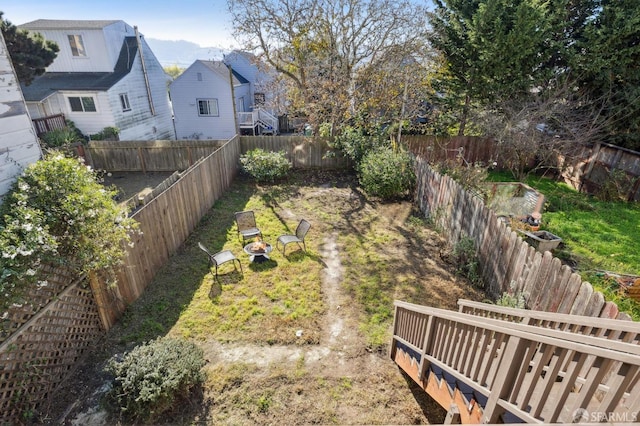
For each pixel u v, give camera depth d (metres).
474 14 11.56
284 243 7.19
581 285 3.85
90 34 16.59
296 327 5.23
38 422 3.63
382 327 5.28
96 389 4.06
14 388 3.53
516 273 5.22
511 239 5.38
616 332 2.66
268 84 15.24
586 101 11.27
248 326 5.21
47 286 3.97
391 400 4.09
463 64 12.80
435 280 6.45
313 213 9.49
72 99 15.85
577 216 8.56
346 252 7.42
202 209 8.98
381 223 8.84
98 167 13.83
